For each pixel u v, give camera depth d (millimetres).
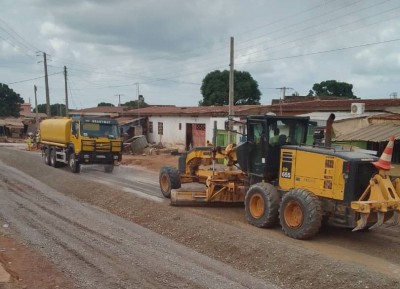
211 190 14188
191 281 7816
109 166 25672
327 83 62812
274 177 12461
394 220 10461
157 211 12867
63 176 20500
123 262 8797
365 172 10289
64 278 7848
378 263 9109
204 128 36625
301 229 10602
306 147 11312
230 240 9797
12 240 10305
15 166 27438
